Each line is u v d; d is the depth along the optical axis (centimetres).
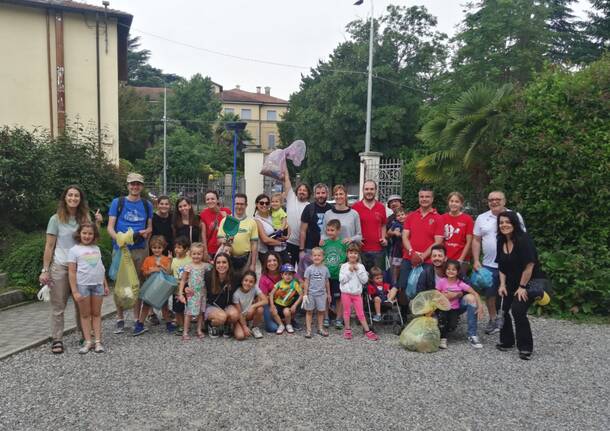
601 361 499
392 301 605
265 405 383
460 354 520
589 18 2588
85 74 1533
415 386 426
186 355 501
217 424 351
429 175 1080
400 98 3012
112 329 603
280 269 616
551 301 689
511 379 446
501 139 806
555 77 787
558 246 728
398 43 3138
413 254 602
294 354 511
